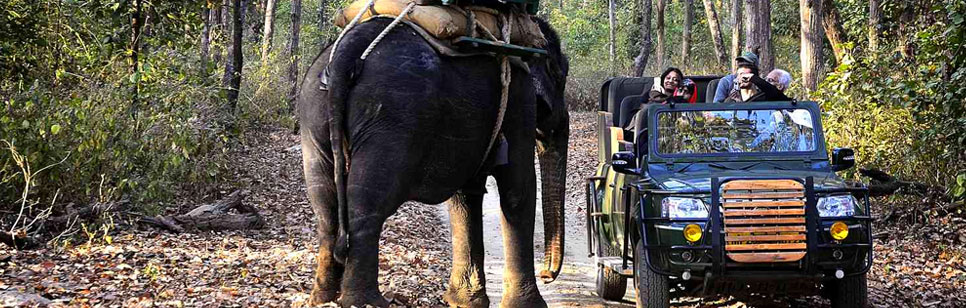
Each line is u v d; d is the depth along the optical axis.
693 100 10.35
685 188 6.96
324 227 5.56
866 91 12.03
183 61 13.62
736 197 6.68
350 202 5.32
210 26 20.59
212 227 10.38
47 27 11.71
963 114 10.66
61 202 10.13
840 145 13.12
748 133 8.03
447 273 9.23
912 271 9.36
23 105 9.90
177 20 13.40
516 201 6.39
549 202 7.29
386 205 5.36
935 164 12.09
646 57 33.88
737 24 24.91
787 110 8.11
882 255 10.16
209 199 12.38
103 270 7.75
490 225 12.66
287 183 14.70
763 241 6.66
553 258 7.30
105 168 10.40
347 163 5.44
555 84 7.04
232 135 14.20
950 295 8.41
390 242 10.48
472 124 5.79
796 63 32.75
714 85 10.26
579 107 35.97
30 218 9.41
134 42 12.34
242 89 21.59
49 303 6.36
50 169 9.69
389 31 5.54
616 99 10.65
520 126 6.26
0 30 11.09
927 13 13.30
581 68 36.81
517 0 6.19
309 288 7.47
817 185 6.94
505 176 6.34
